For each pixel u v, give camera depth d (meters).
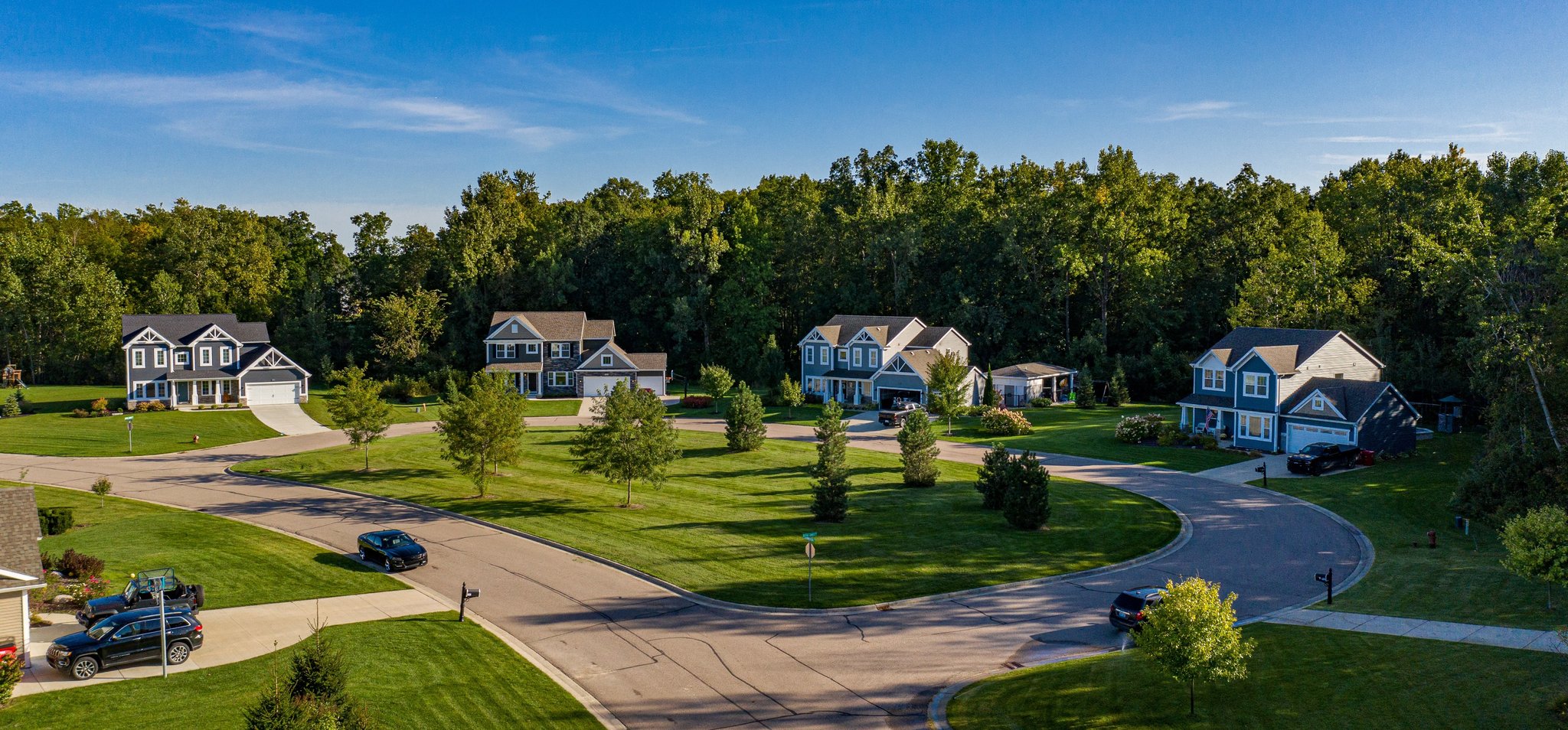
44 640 25.33
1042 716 20.34
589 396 87.31
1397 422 52.81
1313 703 19.94
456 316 97.81
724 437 63.44
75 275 95.25
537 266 101.06
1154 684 21.61
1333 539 36.25
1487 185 71.31
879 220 98.44
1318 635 24.73
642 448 42.16
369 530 38.78
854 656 24.92
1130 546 35.34
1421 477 46.34
